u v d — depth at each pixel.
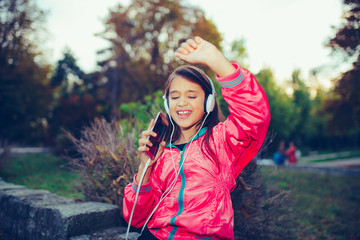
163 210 1.39
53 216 2.52
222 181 1.33
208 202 1.29
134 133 3.11
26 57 17.27
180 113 1.48
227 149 1.35
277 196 3.02
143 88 20.05
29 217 2.82
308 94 37.25
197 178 1.33
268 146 3.00
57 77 17.92
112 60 20.88
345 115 12.73
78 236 2.42
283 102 25.62
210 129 1.45
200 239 1.26
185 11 20.73
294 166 15.78
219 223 1.27
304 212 5.27
